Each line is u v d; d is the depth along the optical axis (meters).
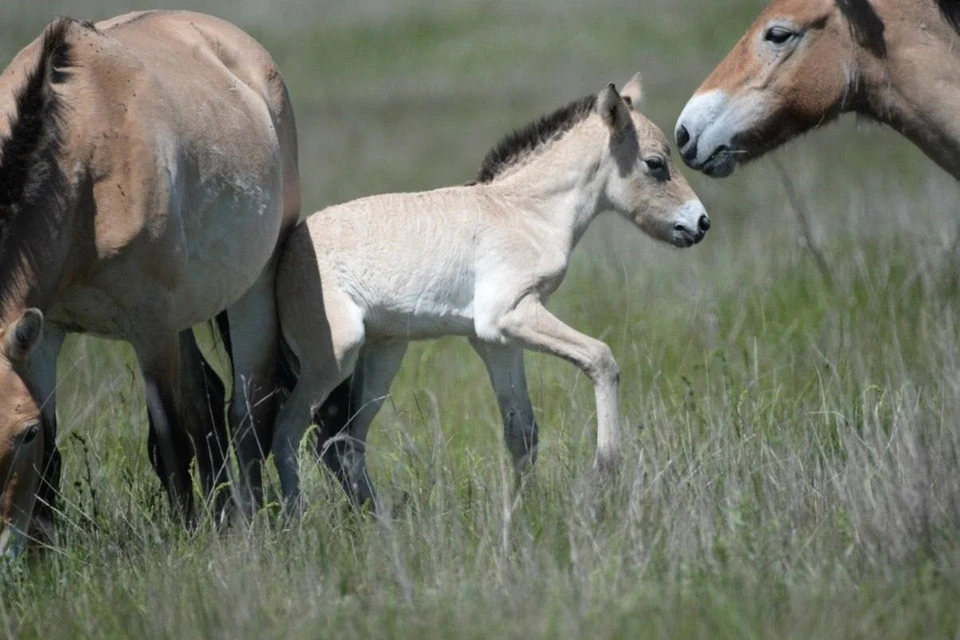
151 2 131.75
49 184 19.12
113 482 23.52
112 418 25.39
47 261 19.17
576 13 126.38
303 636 15.41
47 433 20.30
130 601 17.62
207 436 22.70
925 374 24.56
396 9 133.62
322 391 23.17
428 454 22.97
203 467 22.72
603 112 24.08
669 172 24.81
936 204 39.56
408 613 15.80
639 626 14.55
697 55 104.56
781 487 19.22
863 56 20.98
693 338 30.28
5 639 16.70
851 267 32.56
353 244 23.00
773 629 14.44
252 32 125.31
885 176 54.06
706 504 18.59
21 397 17.94
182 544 19.89
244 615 16.03
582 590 15.57
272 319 23.84
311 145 81.88
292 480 23.06
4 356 18.05
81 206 19.62
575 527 17.72
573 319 33.47
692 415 23.84
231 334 23.88
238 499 20.28
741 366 28.44
